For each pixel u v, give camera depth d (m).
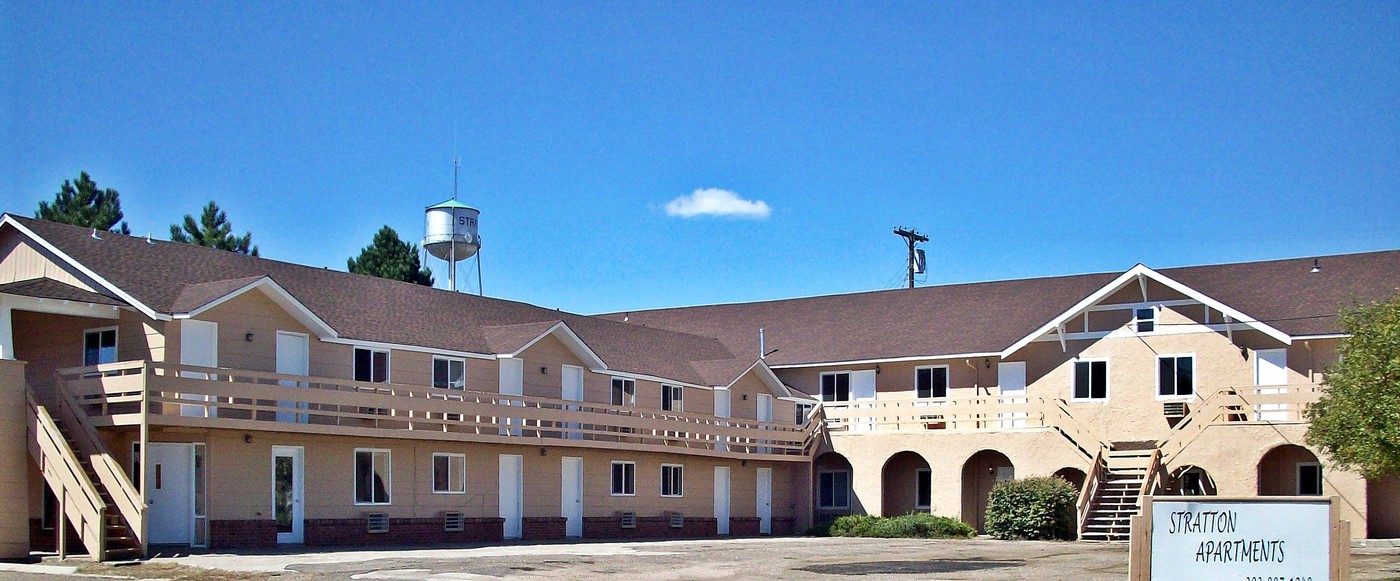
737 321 55.66
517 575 23.92
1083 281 49.94
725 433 44.47
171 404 30.28
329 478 33.19
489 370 38.94
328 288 37.53
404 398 33.94
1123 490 39.16
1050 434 41.81
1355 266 43.47
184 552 28.81
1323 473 37.84
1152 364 43.00
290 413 32.78
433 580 22.83
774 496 48.50
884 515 46.59
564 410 39.06
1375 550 32.03
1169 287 42.69
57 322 32.75
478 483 37.41
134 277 32.00
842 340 50.66
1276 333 40.25
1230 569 14.65
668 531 43.66
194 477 30.56
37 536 29.84
